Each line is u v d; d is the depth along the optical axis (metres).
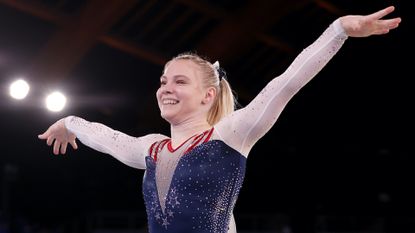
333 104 21.28
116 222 17.66
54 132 2.61
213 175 2.00
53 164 19.50
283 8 18.75
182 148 2.08
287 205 21.02
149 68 20.70
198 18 19.50
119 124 21.48
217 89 2.23
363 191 21.41
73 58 19.33
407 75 20.55
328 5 18.72
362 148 21.62
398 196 21.33
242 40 20.02
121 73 20.66
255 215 17.77
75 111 20.23
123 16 18.53
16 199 18.77
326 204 21.11
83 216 18.02
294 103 21.14
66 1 17.52
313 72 1.98
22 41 18.81
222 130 2.04
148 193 2.12
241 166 2.05
